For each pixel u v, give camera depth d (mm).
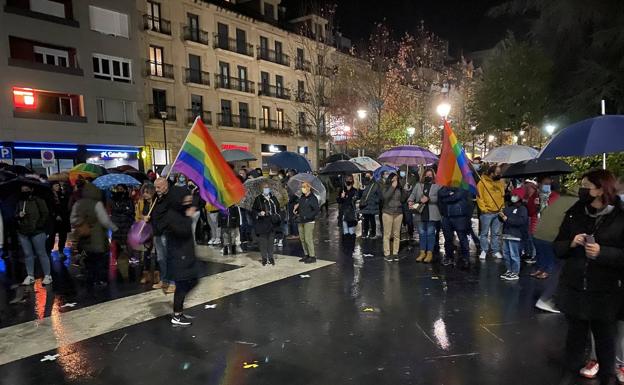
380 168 13781
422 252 8930
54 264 9445
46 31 24984
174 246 5543
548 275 7355
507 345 4777
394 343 4898
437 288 7004
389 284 7297
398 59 36062
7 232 9094
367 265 8734
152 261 9086
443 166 7715
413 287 7094
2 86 23344
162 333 5352
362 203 12000
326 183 22875
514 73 17109
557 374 4113
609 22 11938
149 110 30297
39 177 10117
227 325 5570
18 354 4832
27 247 7648
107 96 27953
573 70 13664
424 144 30344
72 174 11164
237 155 12758
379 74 31578
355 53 39156
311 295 6766
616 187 3363
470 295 6590
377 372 4234
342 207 12273
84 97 26828
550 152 4664
